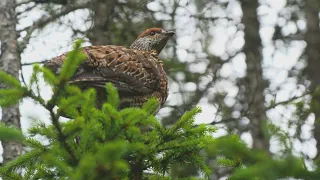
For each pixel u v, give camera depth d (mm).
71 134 6656
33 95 6309
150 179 8156
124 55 11523
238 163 7410
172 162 7922
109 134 6898
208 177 8133
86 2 15672
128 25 16938
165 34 14711
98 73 10906
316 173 4809
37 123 6887
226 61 18406
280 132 5645
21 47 13258
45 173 7797
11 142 11641
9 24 12805
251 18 19281
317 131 15086
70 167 7117
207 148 7562
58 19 16109
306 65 18984
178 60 17766
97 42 15859
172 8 17641
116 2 16062
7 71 12422
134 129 6934
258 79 18156
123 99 11641
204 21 18656
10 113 11805
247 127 16734
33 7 14312
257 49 19062
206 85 17891
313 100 15336
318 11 19609
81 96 6527
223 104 17625
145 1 16984
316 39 19266
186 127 7582
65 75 6254
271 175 4906
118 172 7695
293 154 4980
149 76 11836
